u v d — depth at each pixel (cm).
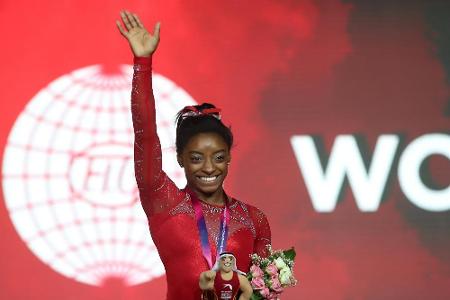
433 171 2561
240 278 979
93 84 2539
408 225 2552
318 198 2545
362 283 2552
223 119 2559
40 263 2514
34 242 2514
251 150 2552
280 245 2547
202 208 1028
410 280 2555
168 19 2566
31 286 2508
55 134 2522
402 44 2580
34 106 2531
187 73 2553
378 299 2553
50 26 2553
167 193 1011
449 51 2580
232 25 2566
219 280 969
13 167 2517
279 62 2566
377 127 2561
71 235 2508
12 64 2539
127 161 2517
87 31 2555
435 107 2567
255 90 2561
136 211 2512
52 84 2538
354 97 2564
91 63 2544
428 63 2578
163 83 2542
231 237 1027
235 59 2564
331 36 2575
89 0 2561
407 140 2561
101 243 2508
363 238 2547
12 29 2547
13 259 2512
